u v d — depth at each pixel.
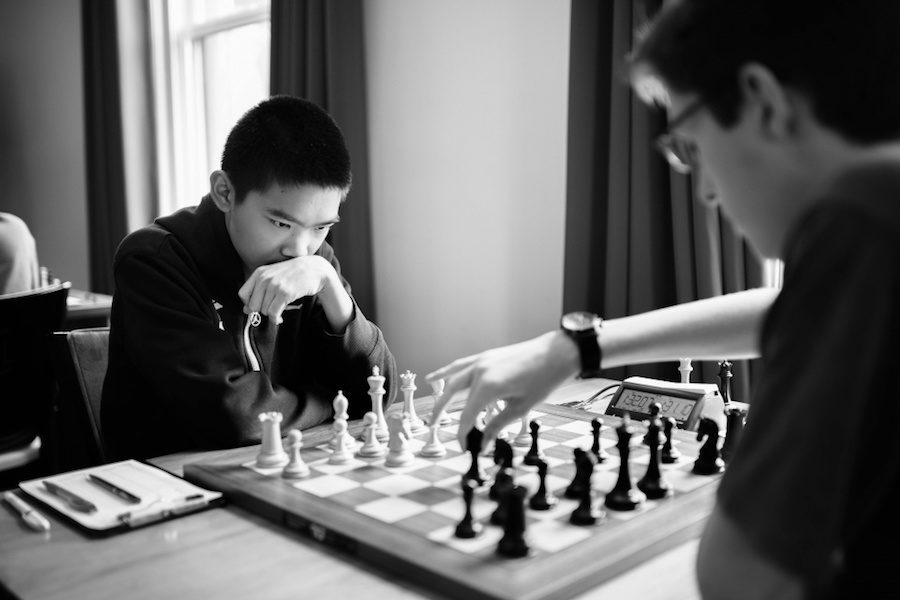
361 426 1.51
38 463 2.25
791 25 0.57
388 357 1.75
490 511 1.00
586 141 2.31
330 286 1.64
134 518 1.01
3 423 2.13
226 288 1.63
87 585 0.84
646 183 2.16
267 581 0.85
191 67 4.38
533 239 2.72
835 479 0.52
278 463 1.22
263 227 1.53
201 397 1.42
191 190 4.46
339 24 3.05
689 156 0.73
